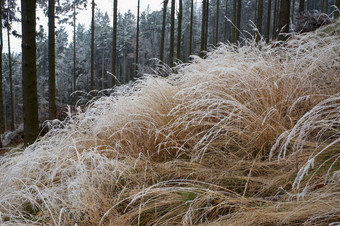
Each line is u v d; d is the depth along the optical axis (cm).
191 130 278
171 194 194
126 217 181
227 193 189
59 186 234
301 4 1210
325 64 274
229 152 242
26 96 382
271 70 290
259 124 240
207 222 162
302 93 262
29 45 378
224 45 371
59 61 5525
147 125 285
